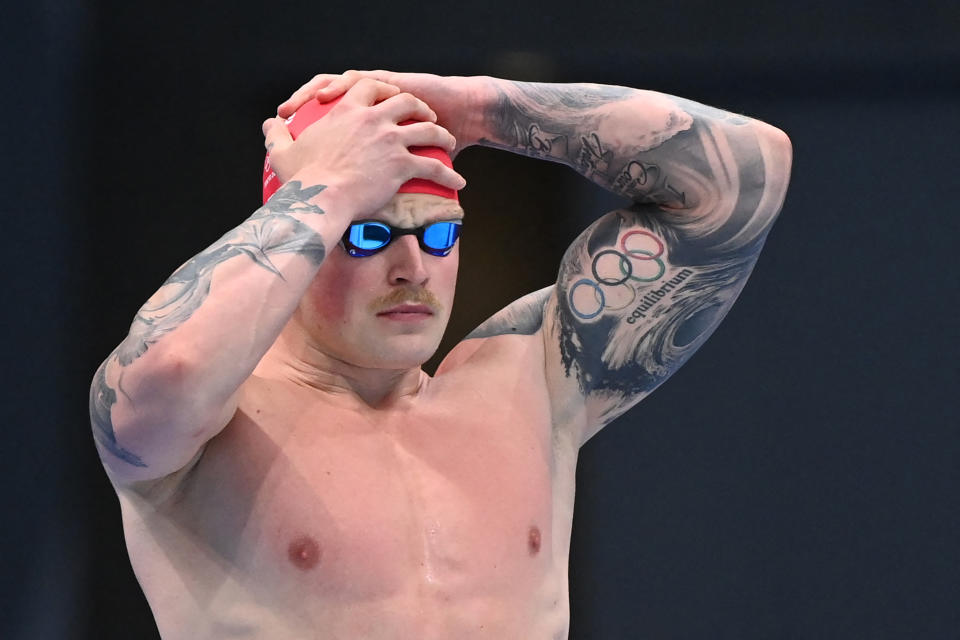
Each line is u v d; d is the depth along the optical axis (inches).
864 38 414.6
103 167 371.2
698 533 410.0
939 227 416.8
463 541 216.4
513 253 406.9
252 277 192.1
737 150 240.4
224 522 209.5
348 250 215.9
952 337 414.3
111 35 374.3
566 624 229.9
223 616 206.1
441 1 393.4
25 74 355.9
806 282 415.2
